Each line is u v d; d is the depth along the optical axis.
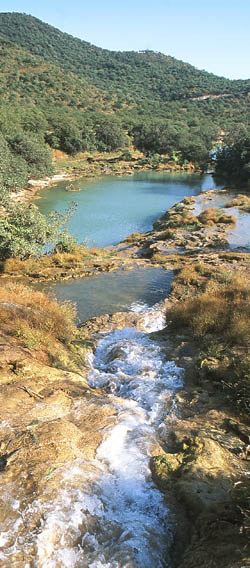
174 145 92.88
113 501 4.11
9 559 3.24
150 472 4.60
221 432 5.42
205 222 32.34
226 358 7.69
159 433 5.54
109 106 135.12
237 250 23.61
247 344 8.17
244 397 6.16
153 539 3.64
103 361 9.07
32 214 22.59
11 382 6.45
